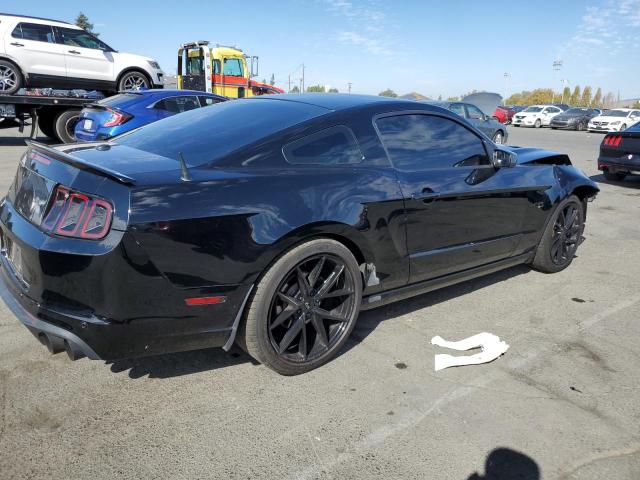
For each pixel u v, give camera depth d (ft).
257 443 7.42
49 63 38.52
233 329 8.22
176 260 7.43
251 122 9.62
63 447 7.23
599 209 24.66
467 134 12.00
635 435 7.78
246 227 7.89
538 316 12.03
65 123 39.63
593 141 70.38
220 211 7.70
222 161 8.37
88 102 40.01
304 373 9.27
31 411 7.97
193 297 7.70
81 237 7.20
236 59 60.54
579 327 11.47
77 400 8.29
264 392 8.66
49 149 8.41
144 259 7.22
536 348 10.45
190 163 8.28
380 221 9.62
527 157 14.07
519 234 13.23
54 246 7.25
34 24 37.76
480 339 10.66
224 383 8.89
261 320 8.39
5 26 36.58
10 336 10.30
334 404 8.38
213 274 7.74
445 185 10.82
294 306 8.84
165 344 7.86
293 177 8.62
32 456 7.03
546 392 8.86
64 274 7.24
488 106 77.66
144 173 7.66
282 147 8.90
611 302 12.96
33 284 7.56
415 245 10.50
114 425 7.73
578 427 7.94
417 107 11.12
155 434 7.55
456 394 8.73
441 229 10.94
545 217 13.91
